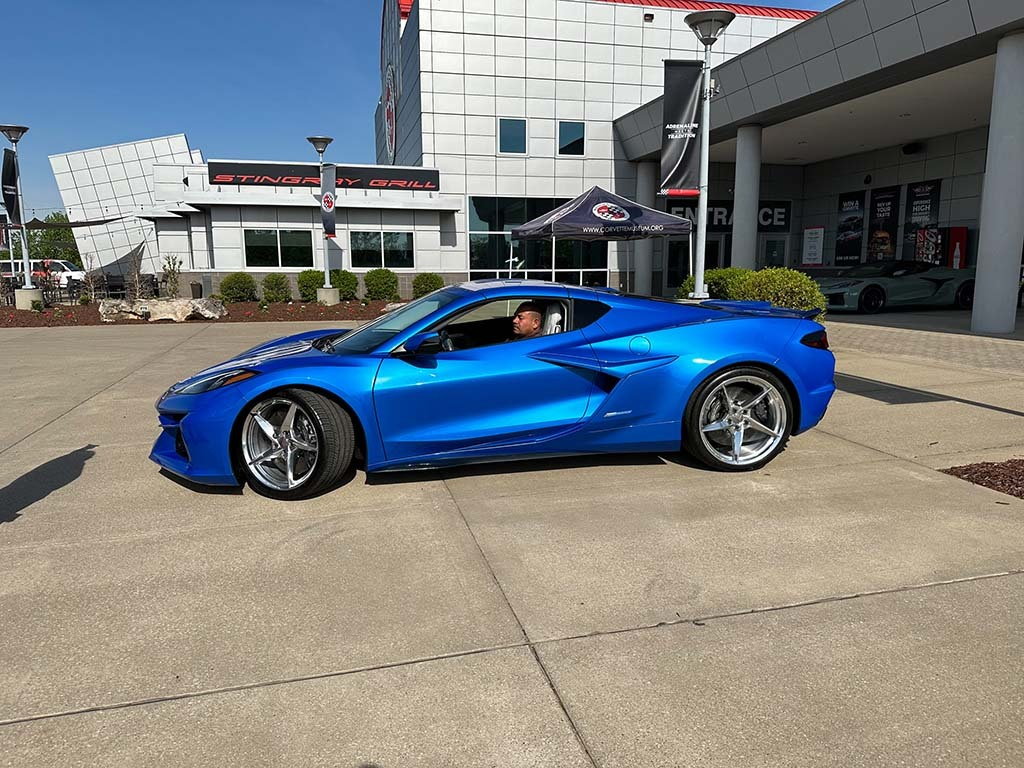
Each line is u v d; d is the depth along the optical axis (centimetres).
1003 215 1152
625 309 452
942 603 280
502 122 2347
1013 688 226
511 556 328
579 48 2366
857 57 1371
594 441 436
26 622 272
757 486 423
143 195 3641
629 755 198
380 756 198
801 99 1550
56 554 334
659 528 359
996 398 658
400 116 2956
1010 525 358
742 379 444
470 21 2288
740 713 215
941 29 1191
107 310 1702
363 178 2228
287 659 246
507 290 443
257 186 2162
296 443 402
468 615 275
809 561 319
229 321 1736
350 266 2253
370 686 231
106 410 652
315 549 338
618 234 1108
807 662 242
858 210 2386
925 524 361
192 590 297
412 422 407
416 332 421
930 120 1839
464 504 396
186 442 400
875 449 499
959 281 1711
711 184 2567
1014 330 1198
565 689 228
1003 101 1137
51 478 450
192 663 244
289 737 206
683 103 971
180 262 2394
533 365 419
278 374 395
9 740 205
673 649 250
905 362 877
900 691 225
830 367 465
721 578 304
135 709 219
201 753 200
